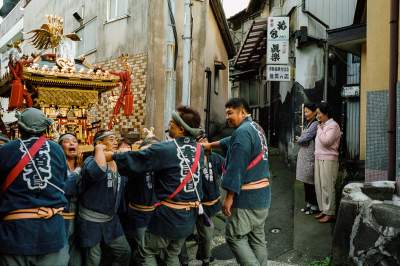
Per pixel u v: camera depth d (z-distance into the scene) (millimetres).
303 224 6613
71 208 4180
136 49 9180
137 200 4773
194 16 11078
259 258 4426
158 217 3857
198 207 3971
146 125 8719
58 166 3365
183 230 3848
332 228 6254
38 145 3305
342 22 11242
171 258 4086
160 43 8898
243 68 19375
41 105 5914
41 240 3141
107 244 4273
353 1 11258
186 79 8844
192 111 4035
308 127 7020
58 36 6309
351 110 10453
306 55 11266
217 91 15453
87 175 4062
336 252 4520
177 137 4020
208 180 5168
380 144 6004
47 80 5688
